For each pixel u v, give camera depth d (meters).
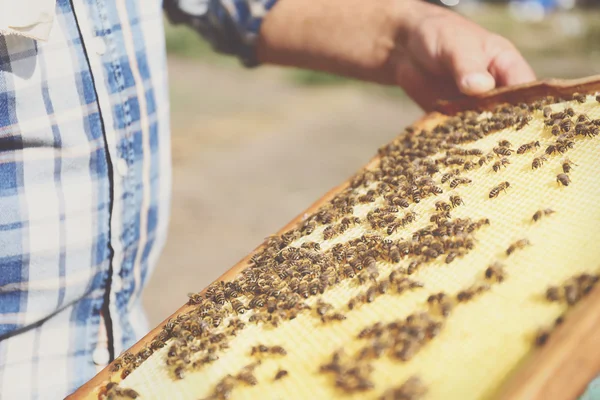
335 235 0.56
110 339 0.62
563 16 3.51
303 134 2.25
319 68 0.78
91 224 0.60
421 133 0.62
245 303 0.52
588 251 0.47
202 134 2.25
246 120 2.42
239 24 0.76
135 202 0.63
